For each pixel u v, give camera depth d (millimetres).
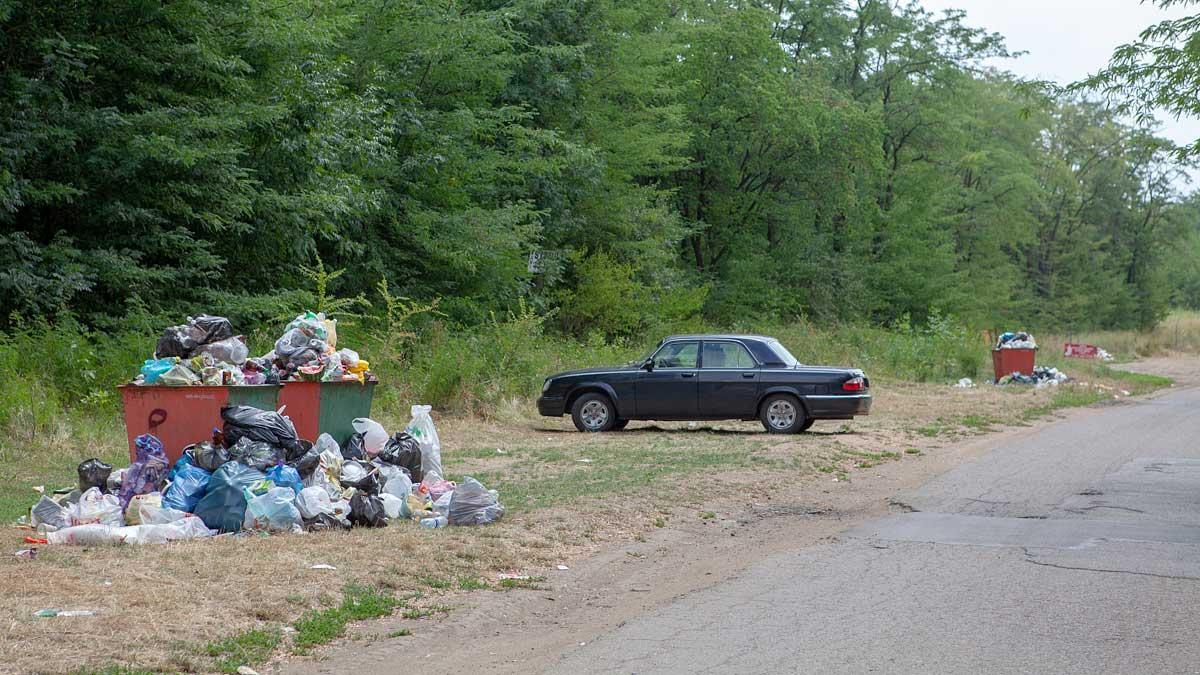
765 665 6328
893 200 58031
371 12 25969
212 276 20453
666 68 36469
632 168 36469
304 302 21453
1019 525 11039
